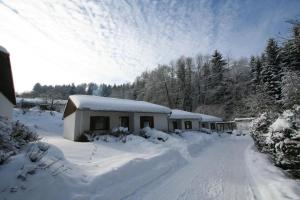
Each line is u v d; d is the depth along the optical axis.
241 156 11.98
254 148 15.43
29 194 3.70
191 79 58.09
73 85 100.44
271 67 28.39
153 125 19.25
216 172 7.86
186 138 20.77
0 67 9.86
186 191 5.62
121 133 14.73
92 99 15.95
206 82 56.19
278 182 5.76
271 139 7.98
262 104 20.09
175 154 10.41
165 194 5.37
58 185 4.27
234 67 57.31
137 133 17.48
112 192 5.00
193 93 56.12
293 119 7.38
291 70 10.84
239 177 7.10
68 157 8.14
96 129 15.33
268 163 8.79
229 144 20.08
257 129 12.79
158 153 9.46
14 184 3.69
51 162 4.95
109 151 10.37
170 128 26.03
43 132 21.53
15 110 28.47
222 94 52.34
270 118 12.04
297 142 6.64
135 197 5.10
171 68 59.38
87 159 8.07
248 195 5.34
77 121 14.45
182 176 7.23
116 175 5.76
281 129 7.24
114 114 16.67
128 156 8.46
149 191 5.57
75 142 13.14
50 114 30.58
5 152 4.53
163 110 20.16
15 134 5.98
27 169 4.11
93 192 4.73
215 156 12.09
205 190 5.72
